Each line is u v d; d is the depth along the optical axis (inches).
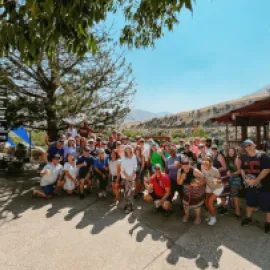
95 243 150.4
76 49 84.6
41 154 470.0
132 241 153.0
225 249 140.6
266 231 157.3
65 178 245.8
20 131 502.3
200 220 179.3
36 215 193.3
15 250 141.3
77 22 78.2
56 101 326.6
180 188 201.3
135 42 150.5
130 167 208.1
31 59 82.7
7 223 177.9
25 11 73.5
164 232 164.6
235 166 188.9
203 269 123.1
